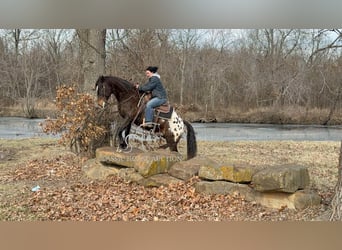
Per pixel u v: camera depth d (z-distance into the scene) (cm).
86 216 384
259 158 723
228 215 387
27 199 434
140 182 479
